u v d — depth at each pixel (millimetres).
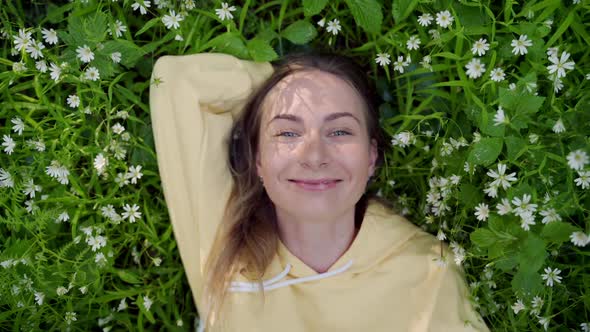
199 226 1458
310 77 1346
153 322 1547
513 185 1389
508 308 1418
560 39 1372
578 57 1449
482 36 1447
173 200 1458
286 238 1419
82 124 1481
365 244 1397
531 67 1390
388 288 1394
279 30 1533
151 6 1563
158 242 1562
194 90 1454
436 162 1463
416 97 1533
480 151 1262
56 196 1489
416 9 1472
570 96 1352
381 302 1387
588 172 1223
